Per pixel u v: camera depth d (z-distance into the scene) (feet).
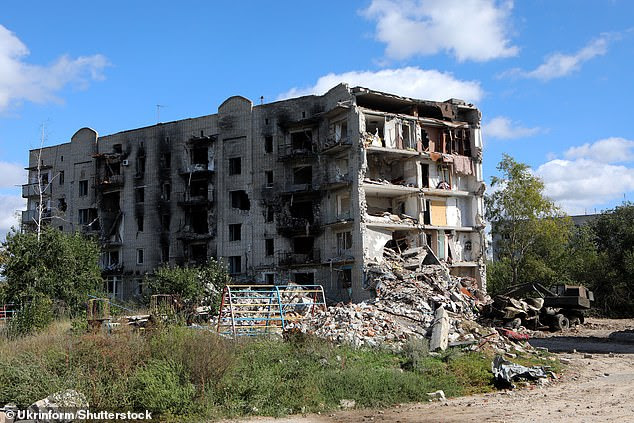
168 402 44.42
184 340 52.85
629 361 74.49
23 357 53.31
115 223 187.83
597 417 42.19
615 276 173.78
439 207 157.79
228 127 171.53
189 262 170.60
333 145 149.07
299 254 154.71
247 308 99.81
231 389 47.67
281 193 157.79
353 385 50.65
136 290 181.16
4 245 113.91
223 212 168.86
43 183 209.77
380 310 95.20
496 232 185.68
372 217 144.66
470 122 167.12
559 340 103.50
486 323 115.55
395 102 155.63
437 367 59.77
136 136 189.06
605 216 203.10
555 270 178.29
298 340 63.77
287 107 163.02
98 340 53.31
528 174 181.88
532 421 41.32
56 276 111.96
